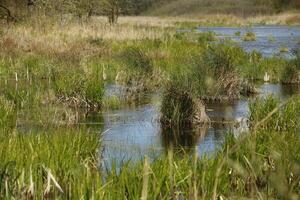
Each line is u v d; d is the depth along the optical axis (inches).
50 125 412.2
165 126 437.4
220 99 551.5
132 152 350.3
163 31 1333.7
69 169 265.4
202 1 4340.6
